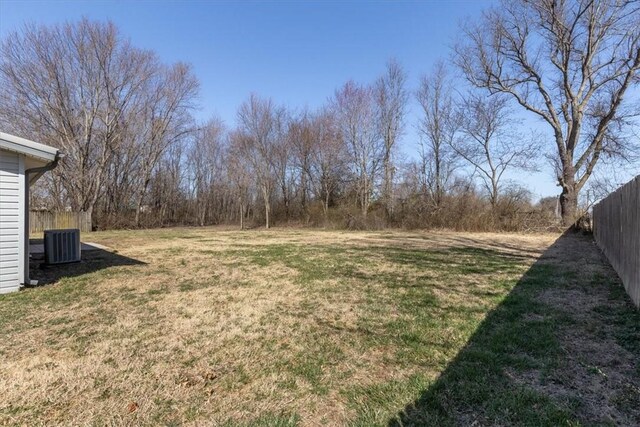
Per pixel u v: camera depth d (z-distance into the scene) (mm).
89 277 6941
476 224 20125
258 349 3492
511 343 3510
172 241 14805
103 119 25609
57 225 22609
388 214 23828
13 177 5809
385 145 26438
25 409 2463
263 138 28938
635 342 3484
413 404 2482
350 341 3684
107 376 2928
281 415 2391
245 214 36156
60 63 23719
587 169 18859
